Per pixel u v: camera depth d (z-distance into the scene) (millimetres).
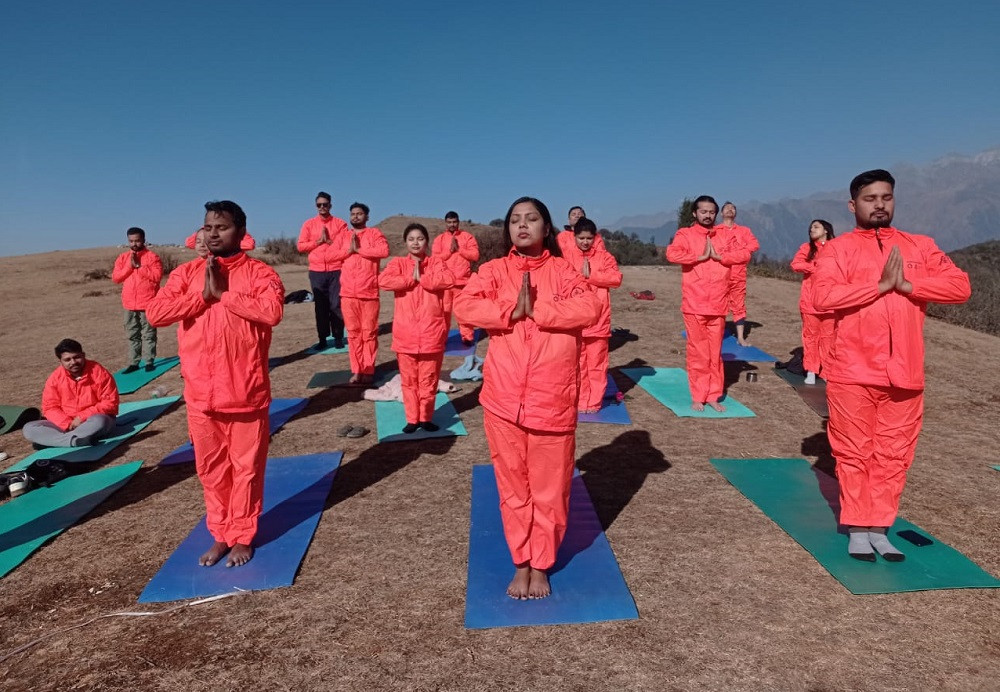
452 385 7934
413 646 3074
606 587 3496
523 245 3346
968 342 10422
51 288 19938
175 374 9477
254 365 3787
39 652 3152
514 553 3412
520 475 3355
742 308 10422
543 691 2732
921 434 6152
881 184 3625
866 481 3764
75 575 3889
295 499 4828
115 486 5203
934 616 3225
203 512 4715
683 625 3180
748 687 2730
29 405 7875
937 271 3562
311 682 2848
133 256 9359
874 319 3602
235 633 3232
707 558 3838
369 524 4406
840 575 3580
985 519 4324
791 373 8594
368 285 8023
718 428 6395
